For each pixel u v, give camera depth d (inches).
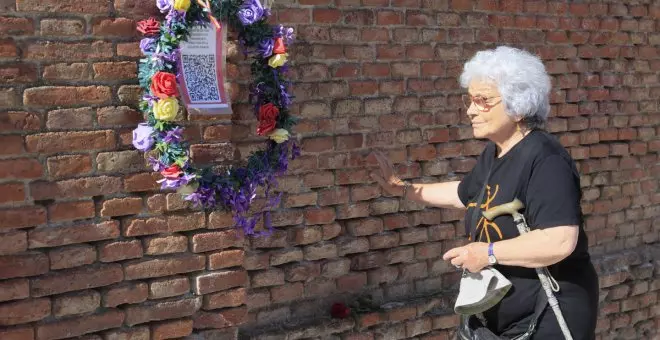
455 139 199.6
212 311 152.7
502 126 134.6
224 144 149.8
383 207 188.7
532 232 128.1
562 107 221.3
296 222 175.0
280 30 150.1
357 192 183.8
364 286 188.2
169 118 135.2
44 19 130.7
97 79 136.2
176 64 139.5
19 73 129.1
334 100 177.8
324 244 180.1
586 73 225.8
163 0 136.6
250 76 161.0
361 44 181.2
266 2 147.7
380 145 186.4
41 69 131.1
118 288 141.4
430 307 195.0
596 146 229.9
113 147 138.7
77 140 135.0
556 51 218.1
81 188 136.3
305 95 173.2
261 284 171.3
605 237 235.1
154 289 145.3
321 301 181.9
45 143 132.2
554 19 216.2
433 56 193.5
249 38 147.1
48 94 131.8
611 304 234.2
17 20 128.3
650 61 240.7
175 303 147.5
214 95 145.2
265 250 171.8
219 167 149.5
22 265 132.0
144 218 143.3
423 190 165.8
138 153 141.3
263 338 169.2
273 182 159.0
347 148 180.7
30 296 133.3
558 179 128.1
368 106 183.3
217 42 143.3
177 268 147.1
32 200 132.4
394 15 185.8
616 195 236.2
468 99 200.1
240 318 155.6
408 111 190.4
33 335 134.1
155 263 144.9
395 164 189.6
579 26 222.2
